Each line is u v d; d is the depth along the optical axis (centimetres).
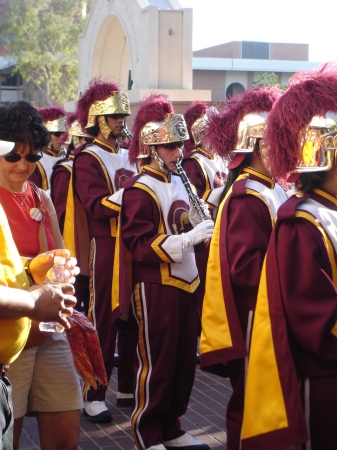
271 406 291
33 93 3741
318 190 298
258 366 296
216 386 558
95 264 527
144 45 1309
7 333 262
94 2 1530
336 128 290
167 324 412
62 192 648
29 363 314
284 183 321
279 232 295
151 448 406
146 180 426
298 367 293
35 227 335
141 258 411
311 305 282
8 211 328
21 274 276
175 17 1305
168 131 418
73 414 325
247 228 352
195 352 432
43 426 324
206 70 3731
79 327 319
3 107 322
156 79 1300
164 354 411
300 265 286
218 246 363
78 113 590
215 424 477
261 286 301
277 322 291
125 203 426
